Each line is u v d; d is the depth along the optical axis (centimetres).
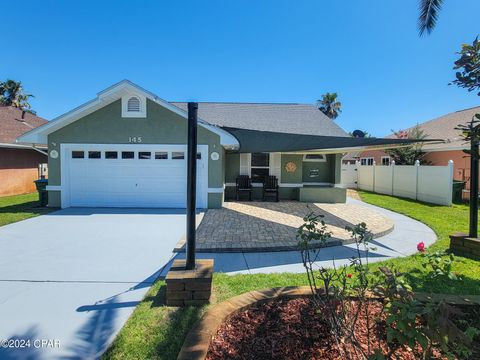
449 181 1661
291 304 447
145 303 485
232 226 1066
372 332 368
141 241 888
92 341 390
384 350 339
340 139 1000
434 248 822
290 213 1352
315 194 1781
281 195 1855
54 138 1428
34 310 472
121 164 1449
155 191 1460
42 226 1071
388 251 822
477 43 435
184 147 1443
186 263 509
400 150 2367
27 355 362
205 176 1447
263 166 1855
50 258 727
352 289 404
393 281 317
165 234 972
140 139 1438
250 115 1986
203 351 326
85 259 722
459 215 1375
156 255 757
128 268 664
